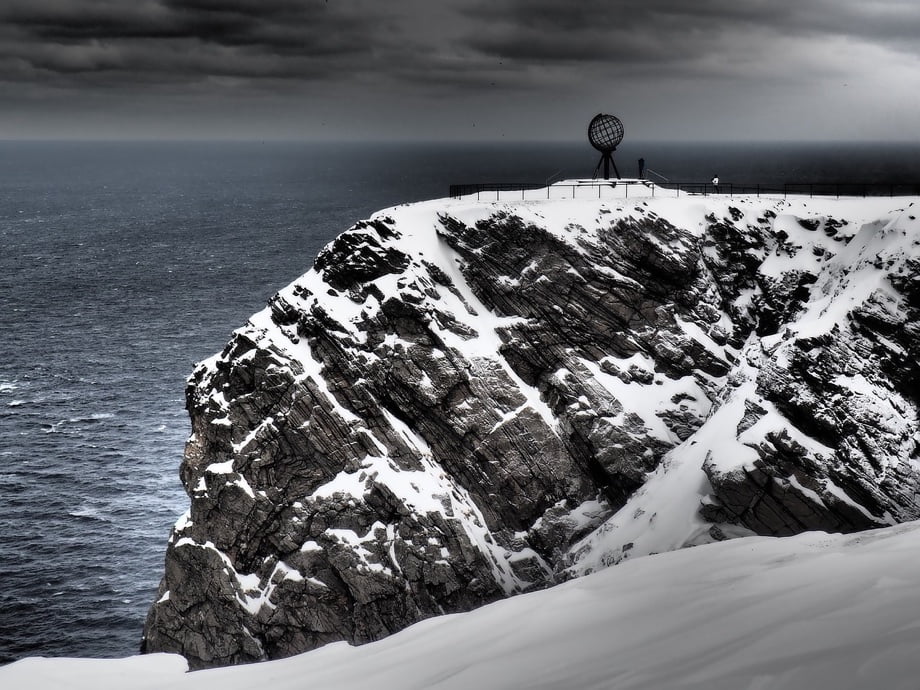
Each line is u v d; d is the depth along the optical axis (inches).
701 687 650.2
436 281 3223.4
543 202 3491.6
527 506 3036.4
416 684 852.0
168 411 5482.3
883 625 682.2
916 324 2755.9
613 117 4050.2
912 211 3024.1
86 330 7770.7
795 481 2551.7
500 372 3134.8
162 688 967.0
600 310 3324.3
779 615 778.2
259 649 2790.4
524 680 780.6
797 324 2979.8
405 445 2947.8
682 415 3189.0
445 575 2763.3
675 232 3481.8
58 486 4328.3
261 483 2908.5
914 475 2546.8
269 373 2987.2
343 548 2790.4
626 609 925.2
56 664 1021.8
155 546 3747.5
